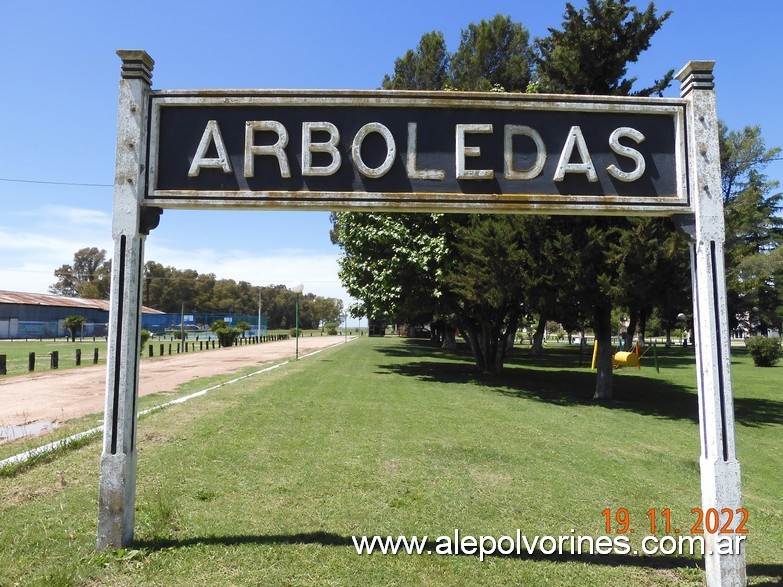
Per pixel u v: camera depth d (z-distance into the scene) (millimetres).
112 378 3801
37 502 4773
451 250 16094
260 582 3418
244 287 105875
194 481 5457
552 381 16797
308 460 6359
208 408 9719
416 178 4059
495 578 3588
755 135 42281
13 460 5965
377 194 4035
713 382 3633
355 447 7051
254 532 4199
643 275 10656
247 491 5199
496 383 15875
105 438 3814
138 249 3930
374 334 68688
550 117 4121
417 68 30781
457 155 4051
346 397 11633
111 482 3787
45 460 6105
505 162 4086
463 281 13844
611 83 12867
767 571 3820
